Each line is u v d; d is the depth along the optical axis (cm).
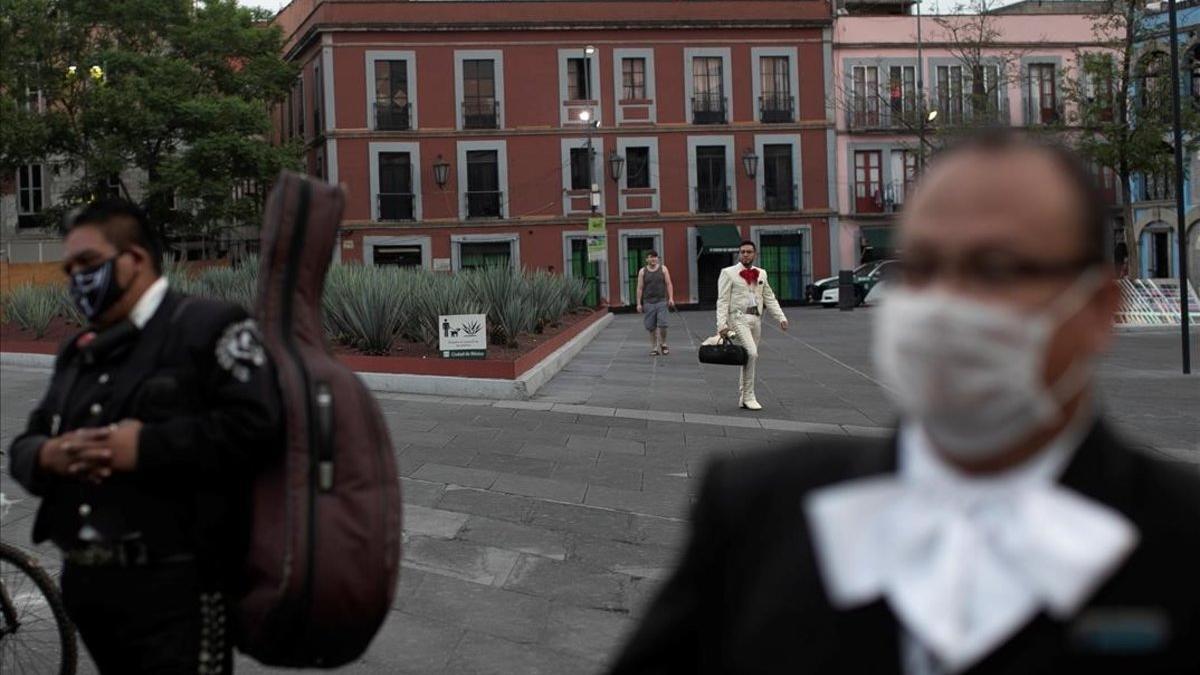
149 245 293
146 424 276
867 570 117
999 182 114
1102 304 117
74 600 285
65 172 3953
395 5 4103
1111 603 109
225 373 277
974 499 116
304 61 4303
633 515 691
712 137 4272
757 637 123
